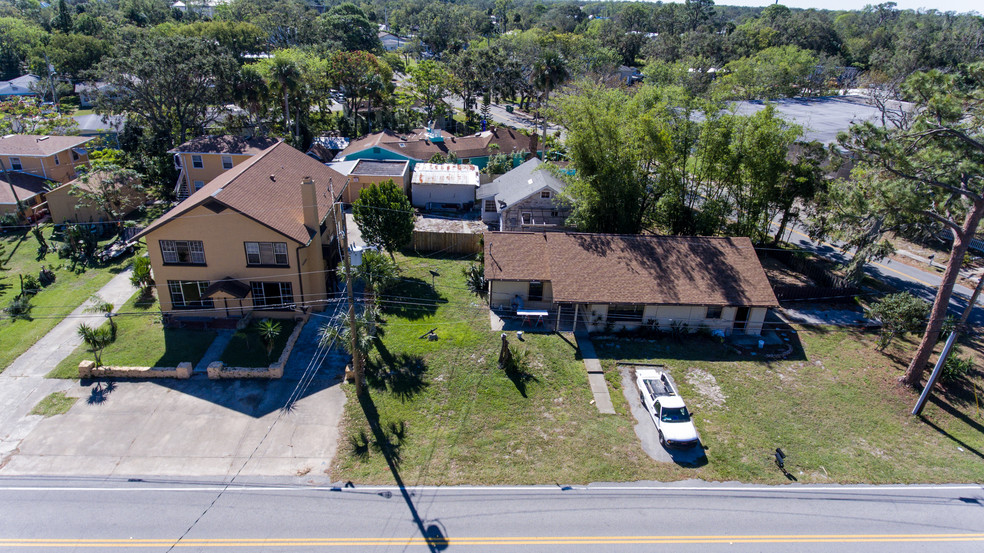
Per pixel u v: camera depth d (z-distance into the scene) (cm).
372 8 18962
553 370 2633
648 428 2277
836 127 6328
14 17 12656
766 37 10794
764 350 2862
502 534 1748
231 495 1866
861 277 3462
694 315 2961
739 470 2055
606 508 1861
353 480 1953
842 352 2855
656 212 3881
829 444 2209
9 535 1675
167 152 4969
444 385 2491
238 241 2753
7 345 2667
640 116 3453
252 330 2831
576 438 2198
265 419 2234
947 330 2772
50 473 1922
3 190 4316
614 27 12875
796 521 1831
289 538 1706
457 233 4006
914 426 2331
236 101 5738
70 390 2359
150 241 2728
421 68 9056
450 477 1984
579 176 3669
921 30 9931
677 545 1722
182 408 2277
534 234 3303
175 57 5209
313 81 6831
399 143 5753
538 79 5853
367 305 2884
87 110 8244
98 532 1700
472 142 6256
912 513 1877
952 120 2228
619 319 2967
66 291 3238
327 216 3262
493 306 3177
